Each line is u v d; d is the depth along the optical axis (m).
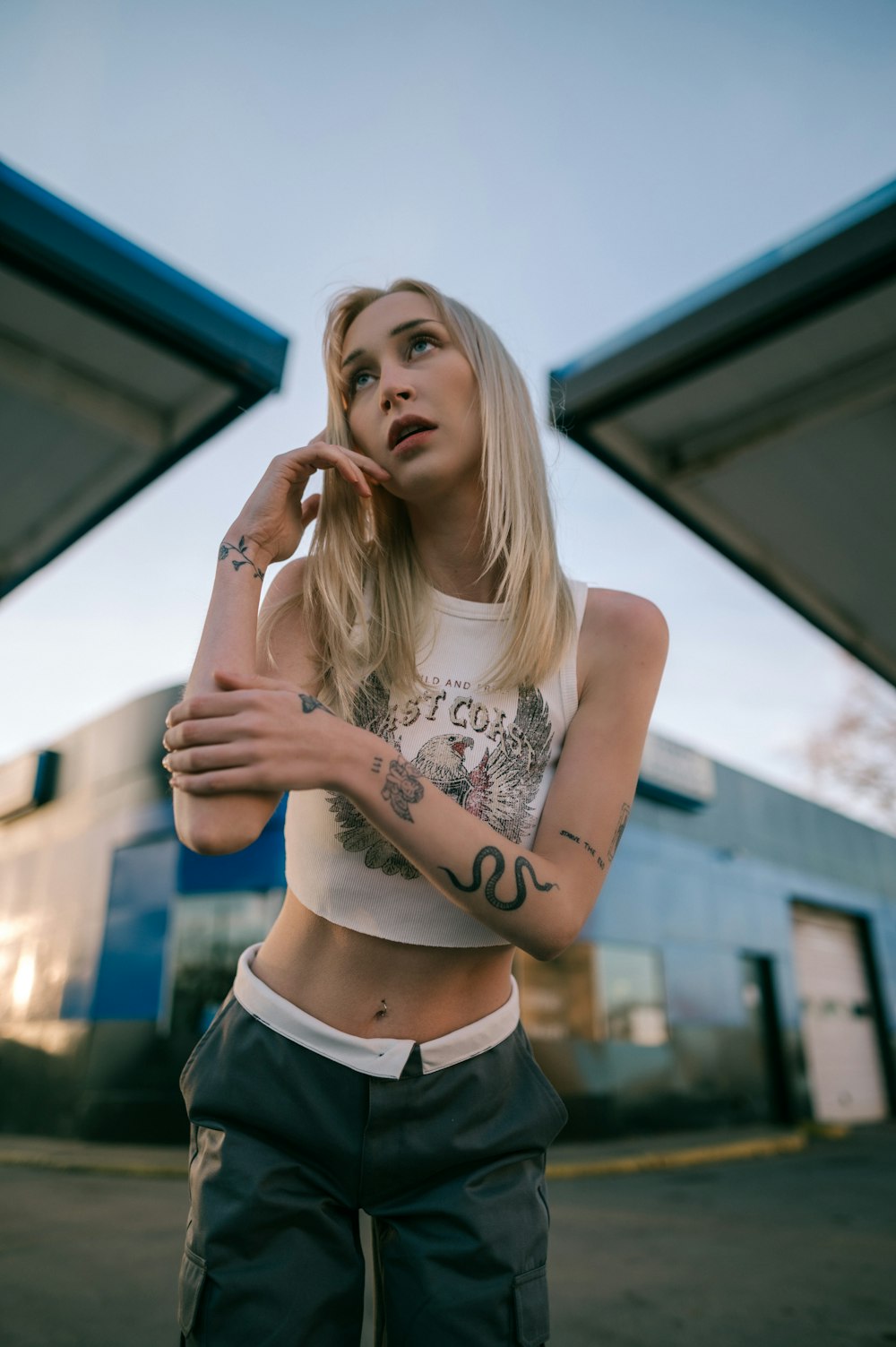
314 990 0.91
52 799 11.38
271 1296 0.80
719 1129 11.09
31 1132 9.86
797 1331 2.96
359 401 1.02
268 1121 0.86
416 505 1.00
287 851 0.99
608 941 10.20
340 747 0.76
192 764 0.74
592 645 0.99
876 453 4.72
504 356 1.03
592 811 0.90
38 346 4.47
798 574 5.77
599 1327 2.97
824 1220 5.21
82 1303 3.21
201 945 9.03
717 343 4.03
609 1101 9.56
